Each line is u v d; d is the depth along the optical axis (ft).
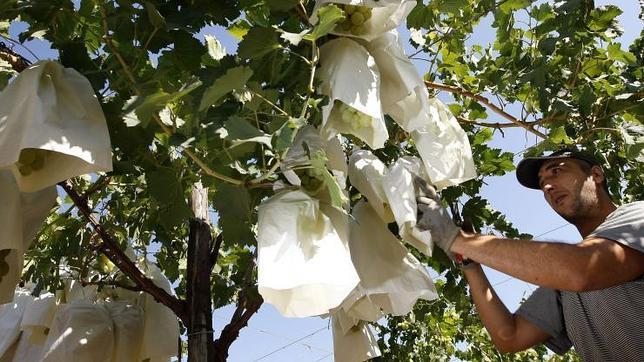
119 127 5.63
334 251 4.19
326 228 4.33
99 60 5.86
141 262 10.14
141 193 10.30
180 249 11.70
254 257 9.21
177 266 11.41
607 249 5.29
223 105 4.99
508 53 9.89
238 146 4.90
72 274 9.80
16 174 4.18
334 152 5.23
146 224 10.43
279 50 5.34
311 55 5.09
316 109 4.69
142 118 4.72
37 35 5.98
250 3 6.41
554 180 7.17
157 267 10.62
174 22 5.44
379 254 5.54
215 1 5.70
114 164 6.08
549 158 7.30
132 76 5.30
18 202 4.92
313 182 4.73
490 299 7.42
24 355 9.62
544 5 9.12
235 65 5.24
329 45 5.04
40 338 9.19
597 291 6.11
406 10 4.97
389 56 5.22
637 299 5.71
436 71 10.22
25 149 4.25
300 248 4.14
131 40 5.52
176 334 9.05
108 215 10.65
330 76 4.88
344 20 4.99
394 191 5.31
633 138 9.43
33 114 4.06
